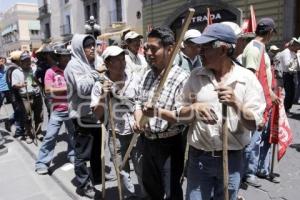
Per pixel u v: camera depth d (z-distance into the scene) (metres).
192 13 2.10
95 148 3.89
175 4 15.91
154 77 2.81
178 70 2.74
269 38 3.54
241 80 2.18
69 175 4.66
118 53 3.24
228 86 2.12
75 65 3.60
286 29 11.41
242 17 12.73
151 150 2.86
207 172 2.39
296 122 7.10
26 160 5.49
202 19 14.66
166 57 2.69
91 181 3.95
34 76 6.34
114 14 21.66
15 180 4.69
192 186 2.45
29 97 6.30
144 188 3.04
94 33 15.82
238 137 2.28
